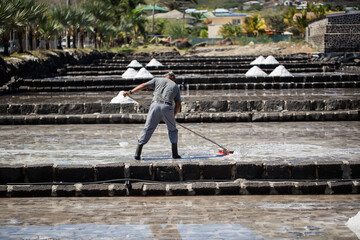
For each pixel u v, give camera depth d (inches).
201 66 1130.0
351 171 262.8
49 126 472.7
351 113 490.6
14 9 816.9
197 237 184.5
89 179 264.1
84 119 488.1
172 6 4648.1
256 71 842.2
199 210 223.8
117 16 2102.6
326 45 1577.3
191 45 2241.6
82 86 800.9
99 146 345.7
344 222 202.2
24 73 845.8
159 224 201.9
